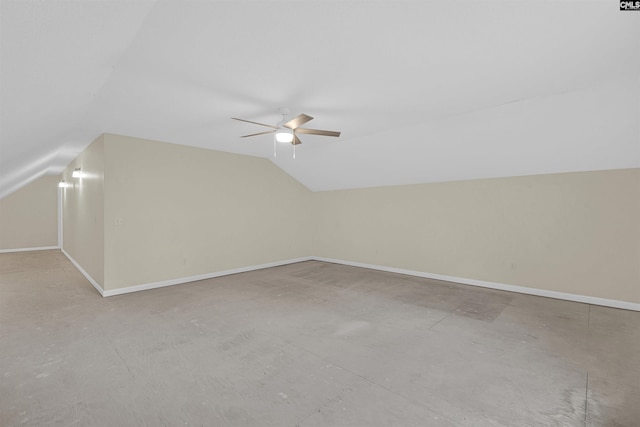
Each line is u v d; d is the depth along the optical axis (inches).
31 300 165.9
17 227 338.0
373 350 111.0
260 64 94.4
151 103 125.6
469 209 206.7
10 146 122.1
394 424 72.9
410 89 115.7
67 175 294.8
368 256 263.1
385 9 69.3
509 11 70.6
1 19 44.1
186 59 90.0
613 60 94.7
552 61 95.2
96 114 139.0
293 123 121.9
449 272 216.5
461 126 155.7
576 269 168.9
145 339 118.6
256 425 72.4
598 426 71.8
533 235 182.2
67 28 56.0
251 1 64.8
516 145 159.3
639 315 146.3
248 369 97.6
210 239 221.6
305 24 74.2
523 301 169.5
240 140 194.2
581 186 166.9
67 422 72.8
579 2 67.5
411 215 235.6
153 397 82.7
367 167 228.5
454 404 80.3
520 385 88.9
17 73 63.9
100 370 96.0
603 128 133.6
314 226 306.2
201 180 215.6
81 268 233.9
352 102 128.6
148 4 60.9
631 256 154.2
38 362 100.5
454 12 70.9
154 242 192.7
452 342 117.6
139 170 185.5
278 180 271.3
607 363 101.3
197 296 176.4
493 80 108.6
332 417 75.3
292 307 158.4
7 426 71.2
